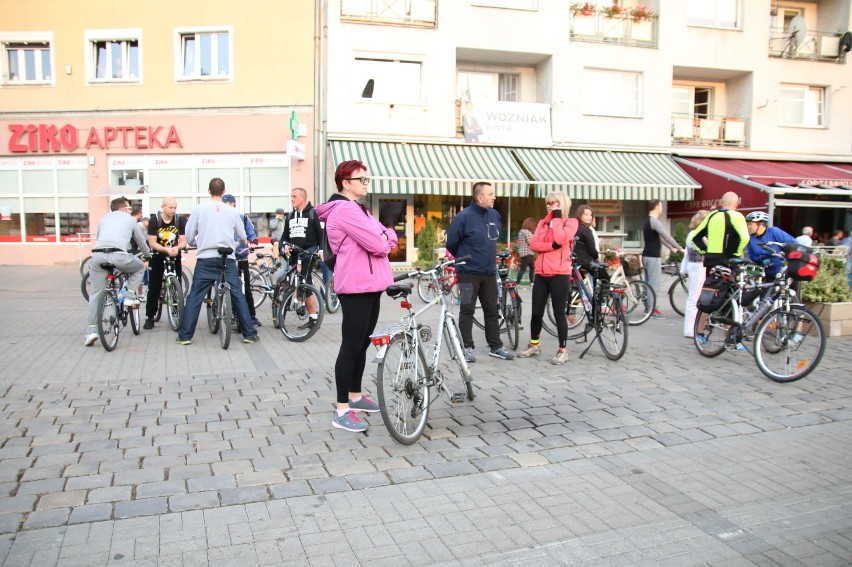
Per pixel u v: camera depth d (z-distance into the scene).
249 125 18.55
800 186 19.00
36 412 5.16
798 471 4.18
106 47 18.81
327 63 18.19
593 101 20.39
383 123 18.59
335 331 9.15
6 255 19.12
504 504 3.66
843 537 3.32
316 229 8.80
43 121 18.77
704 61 20.94
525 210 20.22
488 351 7.80
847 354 7.57
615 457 4.41
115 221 7.63
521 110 19.48
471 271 7.08
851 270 10.98
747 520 3.50
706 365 7.09
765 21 21.33
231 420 5.04
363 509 3.57
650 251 10.56
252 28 18.34
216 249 7.84
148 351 7.59
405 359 4.64
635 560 3.08
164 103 18.59
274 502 3.63
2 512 3.44
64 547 3.10
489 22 19.08
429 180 17.16
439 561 3.05
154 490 3.74
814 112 22.44
